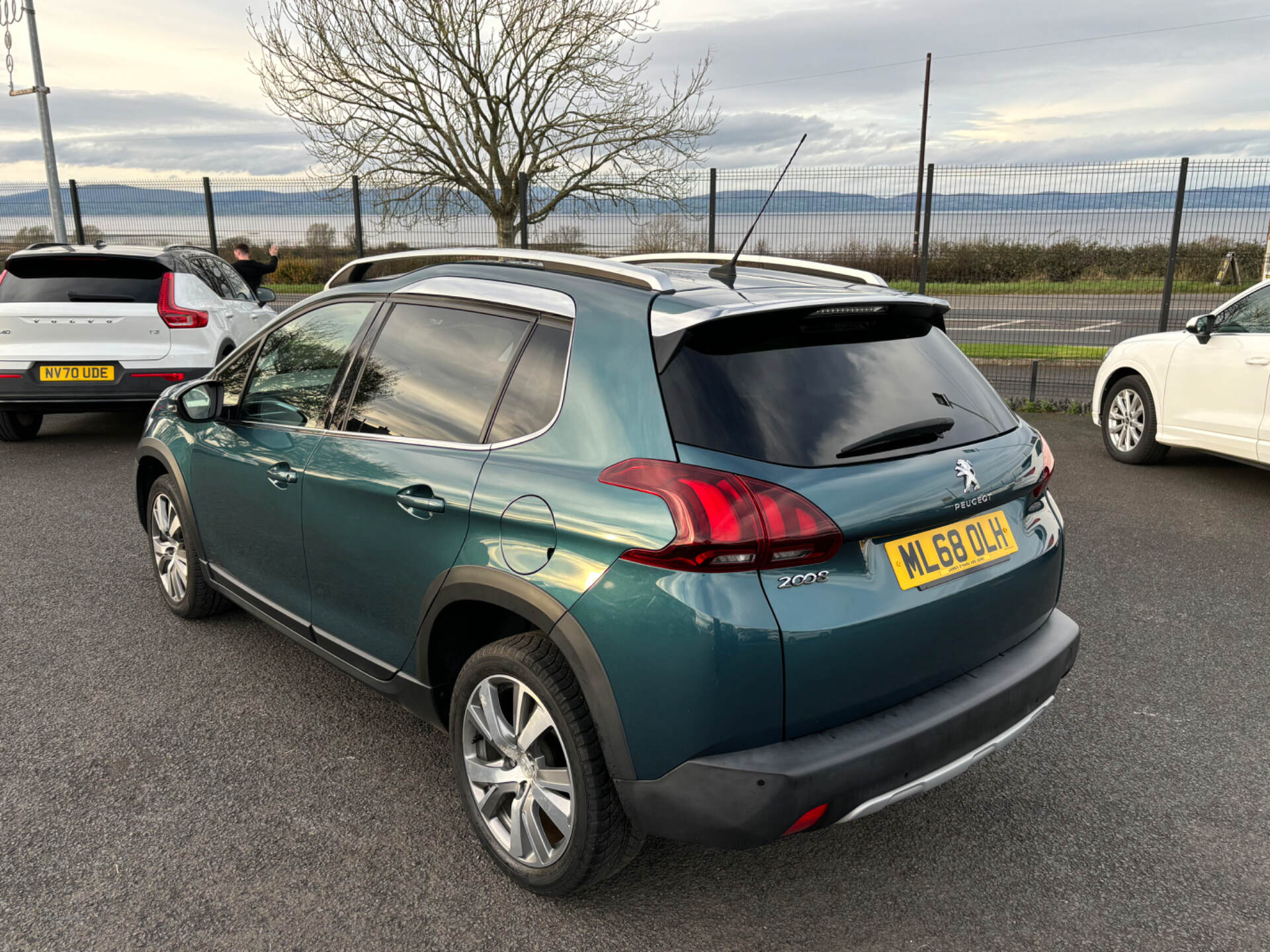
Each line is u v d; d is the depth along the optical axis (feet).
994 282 35.40
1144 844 8.72
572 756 7.20
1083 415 31.60
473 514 7.68
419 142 53.31
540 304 8.09
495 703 7.89
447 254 9.97
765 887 8.13
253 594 11.48
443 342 8.83
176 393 13.15
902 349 8.28
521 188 38.63
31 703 11.30
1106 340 36.09
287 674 12.17
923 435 7.59
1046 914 7.77
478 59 52.06
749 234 8.74
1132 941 7.43
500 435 7.89
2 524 18.75
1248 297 21.16
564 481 7.13
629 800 6.88
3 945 7.25
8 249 49.08
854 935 7.52
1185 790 9.62
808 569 6.56
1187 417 22.29
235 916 7.64
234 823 8.92
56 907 7.71
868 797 6.74
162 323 24.25
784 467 6.69
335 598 9.75
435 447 8.39
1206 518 19.49
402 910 7.75
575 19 51.67
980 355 40.81
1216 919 7.69
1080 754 10.36
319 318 10.53
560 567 7.00
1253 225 32.40
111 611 14.23
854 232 35.22
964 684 7.46
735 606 6.30
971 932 7.55
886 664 6.89
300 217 43.88
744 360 7.20
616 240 37.60
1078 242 34.50
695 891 8.06
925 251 34.99
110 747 10.30
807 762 6.45
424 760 10.12
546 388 7.70
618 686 6.69
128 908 7.72
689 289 7.76
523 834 7.86
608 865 7.45
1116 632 13.65
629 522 6.59
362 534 9.00
